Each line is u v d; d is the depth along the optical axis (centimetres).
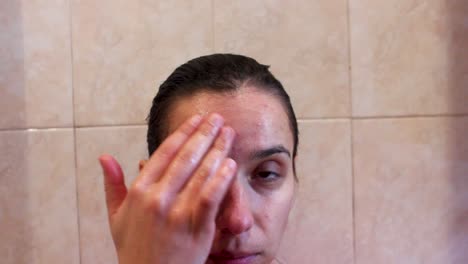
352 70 64
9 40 61
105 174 38
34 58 62
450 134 65
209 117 34
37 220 63
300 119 64
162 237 31
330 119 64
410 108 64
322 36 63
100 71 62
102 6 62
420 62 64
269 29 63
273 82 44
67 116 62
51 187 63
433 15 64
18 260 62
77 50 62
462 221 66
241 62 44
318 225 65
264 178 40
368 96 64
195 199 31
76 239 63
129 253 32
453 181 65
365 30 64
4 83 61
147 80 62
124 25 62
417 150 65
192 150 32
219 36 63
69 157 63
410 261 65
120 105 62
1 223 62
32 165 62
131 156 63
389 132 64
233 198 37
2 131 61
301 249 65
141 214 31
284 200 42
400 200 65
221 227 37
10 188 62
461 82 65
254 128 38
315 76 64
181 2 62
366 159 64
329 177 64
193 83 41
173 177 32
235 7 63
